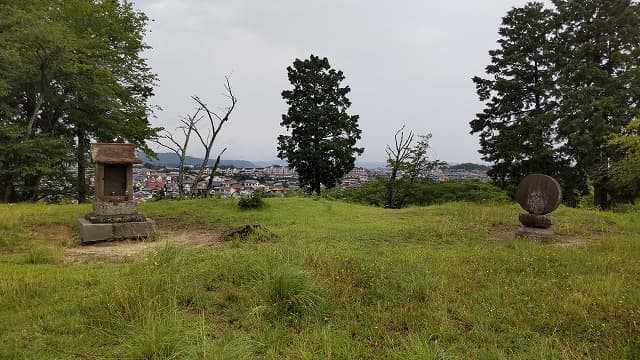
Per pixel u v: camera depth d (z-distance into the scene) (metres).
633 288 5.41
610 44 21.08
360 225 12.12
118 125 20.16
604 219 13.43
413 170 23.31
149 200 17.94
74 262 7.38
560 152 21.42
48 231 10.36
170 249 6.73
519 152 21.30
